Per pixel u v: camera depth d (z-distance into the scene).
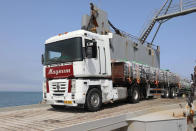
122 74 11.15
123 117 7.37
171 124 7.54
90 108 8.92
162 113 9.00
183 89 21.23
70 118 7.48
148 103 12.63
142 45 15.83
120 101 13.18
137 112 8.17
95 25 13.80
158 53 18.50
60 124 6.36
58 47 9.51
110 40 11.73
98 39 9.75
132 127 7.47
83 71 8.63
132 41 14.36
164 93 17.00
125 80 11.43
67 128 5.36
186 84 21.77
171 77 18.08
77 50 8.74
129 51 13.78
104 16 14.73
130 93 12.18
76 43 8.84
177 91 19.23
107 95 10.08
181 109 10.47
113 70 11.43
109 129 6.69
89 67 8.95
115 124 6.95
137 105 11.48
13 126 6.14
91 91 9.03
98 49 9.63
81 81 8.63
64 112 9.17
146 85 14.35
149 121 7.11
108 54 10.28
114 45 12.05
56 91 9.27
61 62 9.23
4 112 9.29
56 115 8.27
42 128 5.80
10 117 7.87
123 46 13.09
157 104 12.00
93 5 13.78
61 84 9.06
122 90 11.43
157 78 15.27
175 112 9.28
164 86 17.36
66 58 9.05
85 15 13.43
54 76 9.46
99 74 9.50
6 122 6.82
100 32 13.98
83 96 8.60
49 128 5.79
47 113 8.91
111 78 10.57
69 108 10.64
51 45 9.83
